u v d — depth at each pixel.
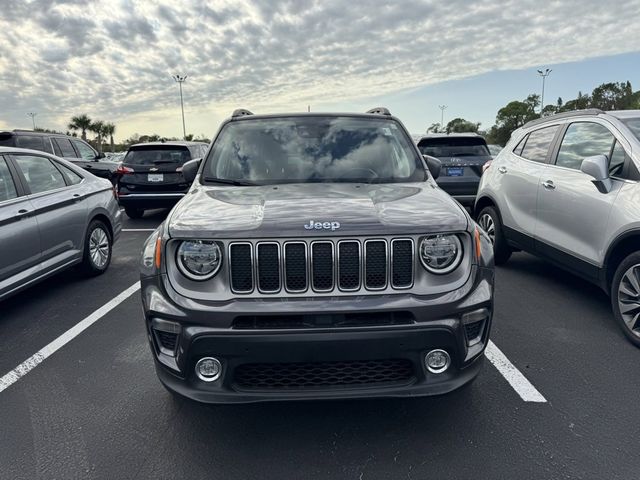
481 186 6.26
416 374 2.42
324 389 2.40
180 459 2.56
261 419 2.90
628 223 3.76
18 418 2.96
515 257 6.68
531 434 2.71
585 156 4.51
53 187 5.30
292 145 3.66
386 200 2.81
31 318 4.66
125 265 6.66
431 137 9.35
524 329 4.16
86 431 2.81
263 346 2.32
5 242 4.34
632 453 2.54
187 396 2.44
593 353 3.70
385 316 2.41
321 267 2.42
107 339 4.14
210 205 2.80
